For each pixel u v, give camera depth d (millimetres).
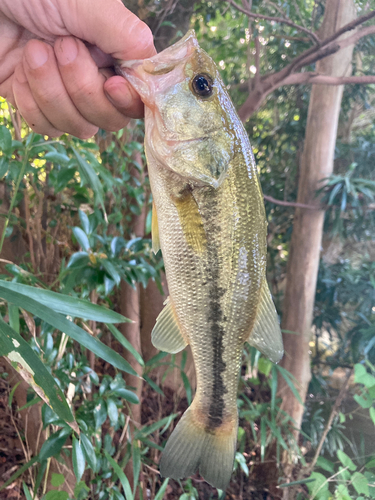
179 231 235
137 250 431
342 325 948
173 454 264
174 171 227
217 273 240
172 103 219
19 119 381
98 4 200
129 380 531
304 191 722
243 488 664
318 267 758
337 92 680
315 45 593
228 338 256
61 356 344
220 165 225
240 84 758
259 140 930
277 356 256
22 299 190
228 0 568
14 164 331
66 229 532
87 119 230
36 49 203
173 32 592
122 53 214
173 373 703
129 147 459
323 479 487
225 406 272
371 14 543
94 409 364
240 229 236
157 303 686
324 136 697
